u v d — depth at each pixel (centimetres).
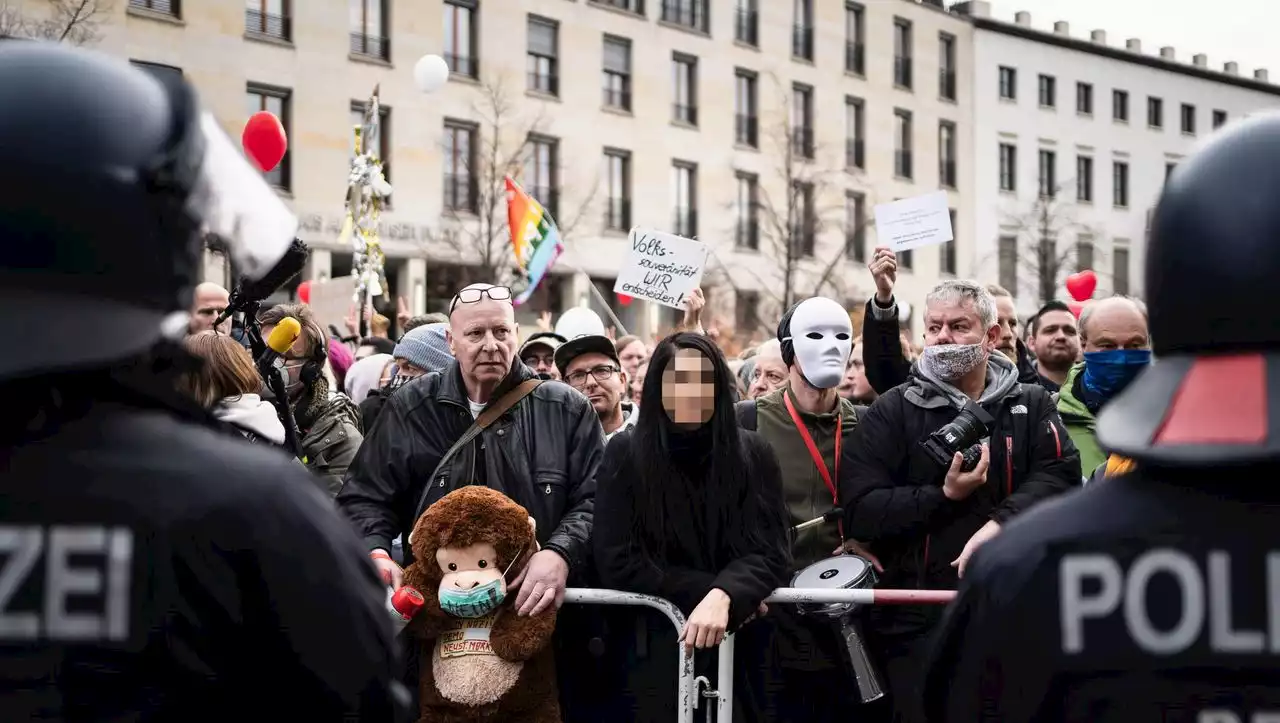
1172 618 126
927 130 4081
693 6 3422
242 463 147
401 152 2786
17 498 140
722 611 349
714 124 3438
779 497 373
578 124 3116
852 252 3844
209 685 142
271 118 491
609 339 546
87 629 140
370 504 400
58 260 137
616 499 368
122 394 147
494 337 402
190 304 150
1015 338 601
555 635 376
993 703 133
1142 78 4772
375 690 151
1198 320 127
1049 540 131
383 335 1059
